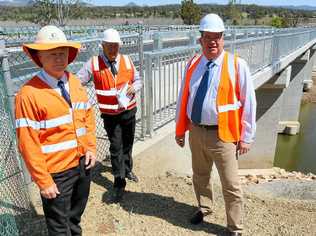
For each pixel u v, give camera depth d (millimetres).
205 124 3598
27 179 3988
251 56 10359
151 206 4434
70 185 3010
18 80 4352
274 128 16984
